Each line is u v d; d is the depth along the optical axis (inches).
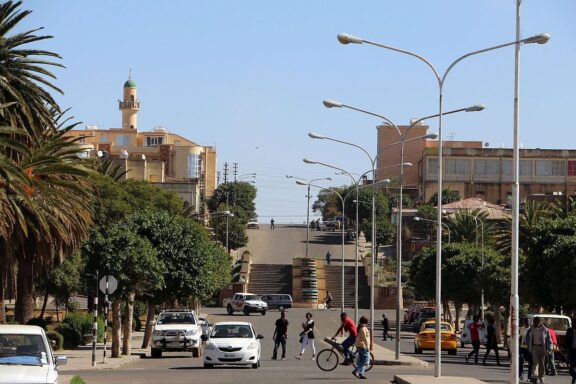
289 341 2839.6
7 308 3250.5
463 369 1776.6
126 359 1867.6
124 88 7490.2
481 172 6555.1
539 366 1427.2
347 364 1617.9
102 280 1696.6
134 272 1924.2
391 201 6688.0
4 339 830.5
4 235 1549.0
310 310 4611.2
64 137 1840.6
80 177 1835.6
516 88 1136.8
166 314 2164.1
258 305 4160.9
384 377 1469.0
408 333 3580.2
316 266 5236.2
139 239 1952.5
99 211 2677.2
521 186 6520.7
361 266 5428.2
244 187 6811.0
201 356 2155.5
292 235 6628.9
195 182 5147.6
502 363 2057.1
